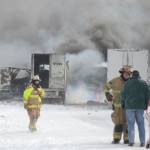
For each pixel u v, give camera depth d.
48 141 15.23
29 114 19.97
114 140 14.91
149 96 14.28
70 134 18.50
